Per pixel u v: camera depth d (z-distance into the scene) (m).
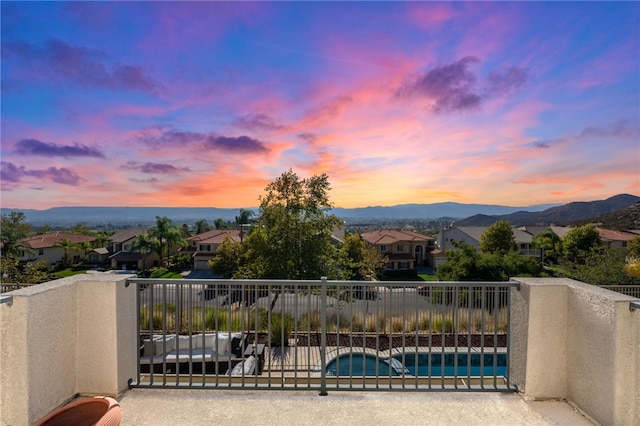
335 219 18.53
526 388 2.64
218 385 2.81
